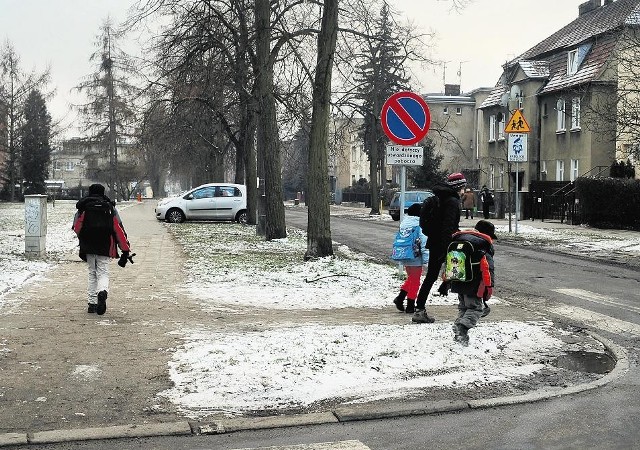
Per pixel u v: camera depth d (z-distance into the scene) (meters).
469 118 67.00
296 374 6.83
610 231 28.11
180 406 6.07
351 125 24.42
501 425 5.67
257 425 5.62
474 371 7.14
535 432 5.49
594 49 39.06
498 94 48.94
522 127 25.72
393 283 12.75
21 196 72.44
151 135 30.05
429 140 52.44
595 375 7.18
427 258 10.05
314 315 10.03
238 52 20.97
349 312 10.30
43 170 75.12
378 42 18.12
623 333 9.41
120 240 9.86
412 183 52.94
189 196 33.41
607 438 5.34
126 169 68.69
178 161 48.50
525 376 7.07
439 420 5.82
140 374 6.89
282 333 8.45
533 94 43.75
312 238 15.72
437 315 10.12
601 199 29.19
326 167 15.70
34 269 14.46
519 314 10.29
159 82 25.42
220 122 31.39
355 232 28.97
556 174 41.88
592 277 15.09
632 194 28.20
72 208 52.81
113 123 61.47
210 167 42.28
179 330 8.80
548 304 11.68
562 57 43.12
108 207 9.81
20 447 5.18
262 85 20.41
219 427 5.55
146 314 9.92
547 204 36.97
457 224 9.28
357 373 6.91
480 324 9.16
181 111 26.77
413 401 6.24
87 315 9.77
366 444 5.26
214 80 21.53
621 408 6.09
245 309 10.46
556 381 6.96
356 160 86.50
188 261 16.48
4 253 17.48
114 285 12.73
